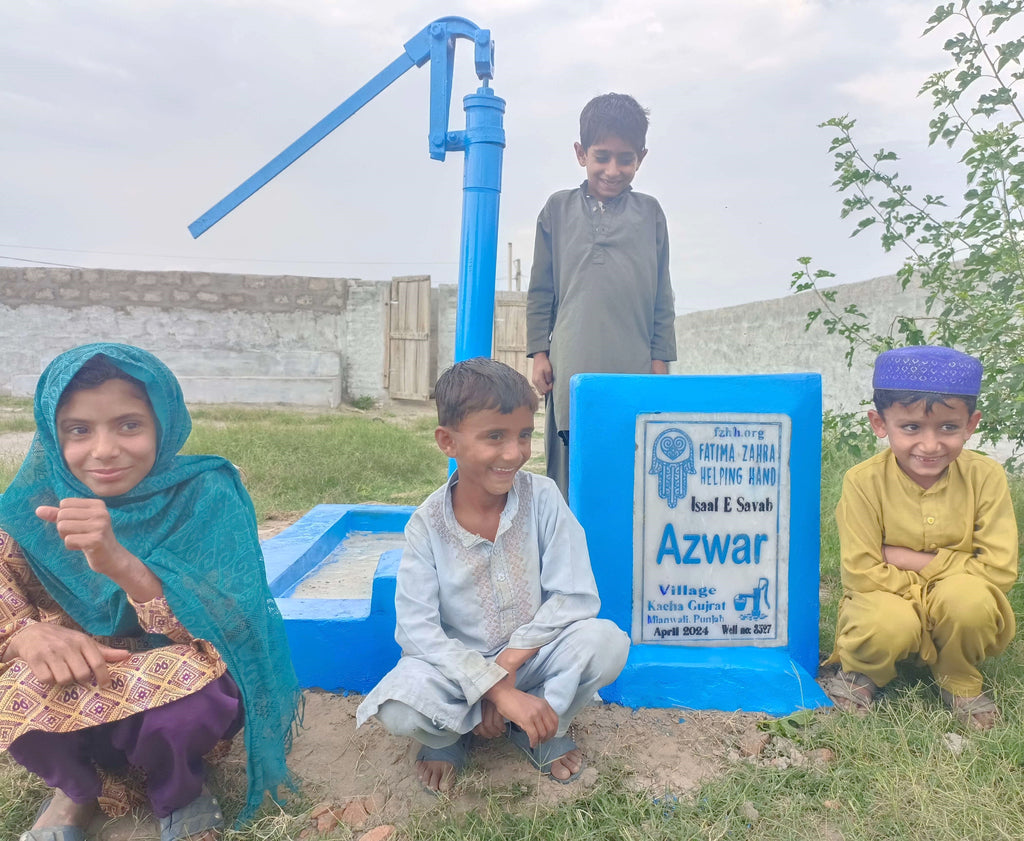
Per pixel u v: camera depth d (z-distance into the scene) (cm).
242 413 1208
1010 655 253
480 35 321
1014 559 224
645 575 247
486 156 320
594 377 243
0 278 1359
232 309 1419
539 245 348
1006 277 341
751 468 249
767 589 251
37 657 163
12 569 179
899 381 225
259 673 183
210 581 179
